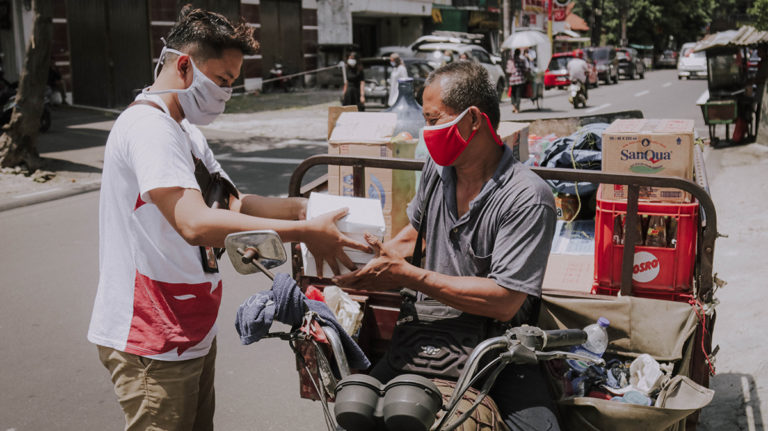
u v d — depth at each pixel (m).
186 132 2.24
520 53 19.77
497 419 1.97
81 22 18.53
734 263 5.68
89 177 10.05
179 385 2.13
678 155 2.71
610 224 2.79
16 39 17.33
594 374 2.46
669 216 2.70
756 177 8.79
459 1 36.12
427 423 1.57
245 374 4.09
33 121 10.05
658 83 30.78
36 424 3.53
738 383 3.71
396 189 3.56
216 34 2.05
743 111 11.70
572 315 2.56
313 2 27.45
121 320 2.10
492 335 2.16
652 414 2.19
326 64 28.38
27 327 4.75
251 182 9.73
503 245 2.06
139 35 20.16
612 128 2.89
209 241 1.93
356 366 1.97
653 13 52.41
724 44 11.19
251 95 24.39
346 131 3.66
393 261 2.03
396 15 32.19
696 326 2.47
